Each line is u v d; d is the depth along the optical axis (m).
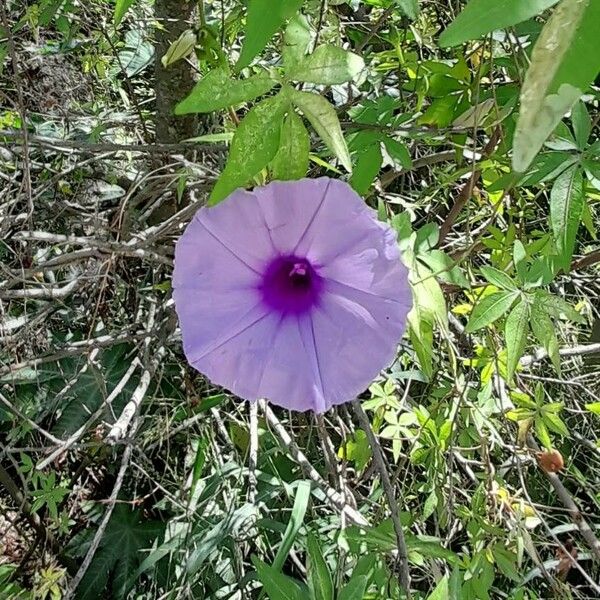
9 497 0.42
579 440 0.36
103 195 0.39
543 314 0.21
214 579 0.37
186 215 0.28
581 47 0.08
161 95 0.32
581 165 0.20
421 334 0.19
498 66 0.25
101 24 0.37
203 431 0.38
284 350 0.19
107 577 0.41
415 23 0.30
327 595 0.21
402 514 0.27
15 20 0.41
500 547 0.26
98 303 0.32
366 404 0.30
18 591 0.34
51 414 0.42
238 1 0.30
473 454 0.33
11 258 0.37
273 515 0.38
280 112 0.15
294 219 0.17
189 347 0.18
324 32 0.27
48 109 0.40
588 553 0.35
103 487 0.43
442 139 0.26
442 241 0.31
